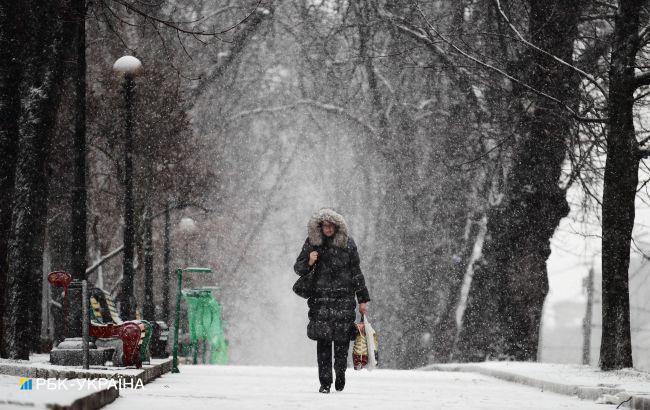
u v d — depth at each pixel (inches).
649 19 2613.2
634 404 1238.3
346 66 5383.9
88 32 4003.4
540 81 3127.5
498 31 3366.1
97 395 875.4
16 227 1856.5
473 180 4680.1
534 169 3393.2
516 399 1381.6
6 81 1733.5
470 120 4242.1
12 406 686.5
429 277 4972.9
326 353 1360.7
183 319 3639.3
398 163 5049.2
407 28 3841.0
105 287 4581.7
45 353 2343.8
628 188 2075.5
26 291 1828.2
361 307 1359.5
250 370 2187.5
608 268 2065.7
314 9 5428.2
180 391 1295.5
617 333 2050.9
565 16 3100.4
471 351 3700.8
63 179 3469.5
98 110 3735.2
